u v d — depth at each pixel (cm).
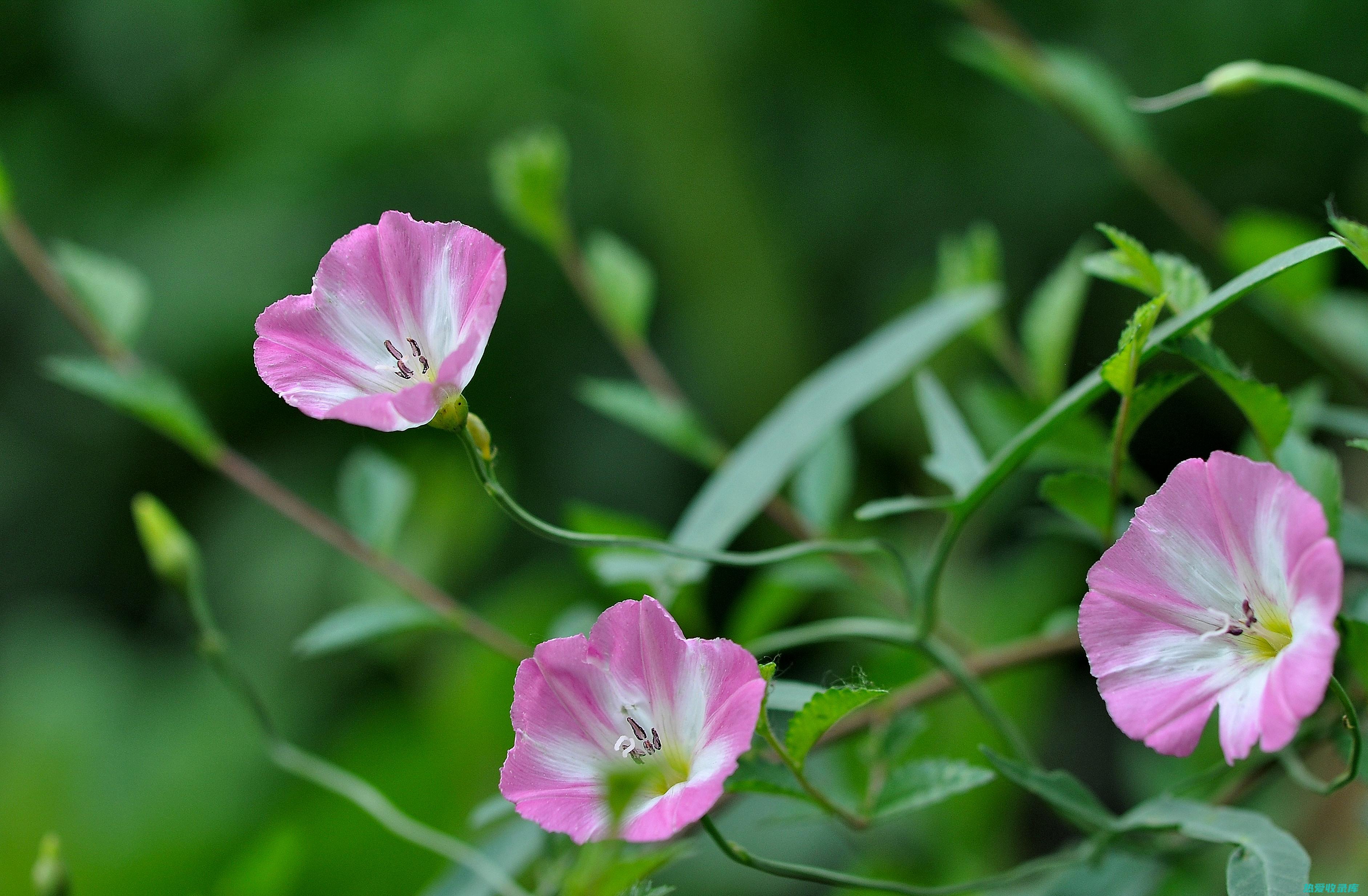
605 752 61
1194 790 70
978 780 63
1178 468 61
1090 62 77
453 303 62
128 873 111
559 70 181
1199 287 64
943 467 66
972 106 168
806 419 69
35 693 140
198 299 181
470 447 62
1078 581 94
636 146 174
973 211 168
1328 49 145
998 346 73
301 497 173
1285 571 60
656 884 74
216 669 69
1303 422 68
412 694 99
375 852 85
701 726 61
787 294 168
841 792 70
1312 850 72
